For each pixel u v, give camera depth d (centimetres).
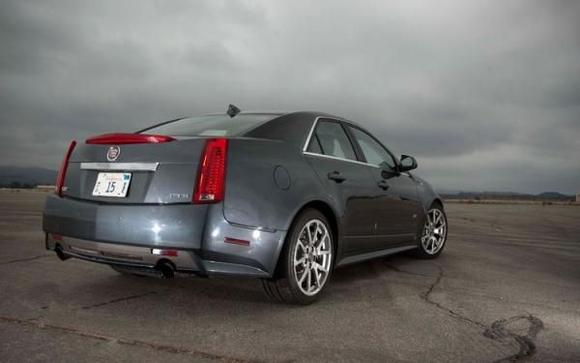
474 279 452
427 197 543
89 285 386
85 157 330
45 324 284
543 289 417
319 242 358
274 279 331
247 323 299
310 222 344
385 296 377
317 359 243
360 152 440
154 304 336
